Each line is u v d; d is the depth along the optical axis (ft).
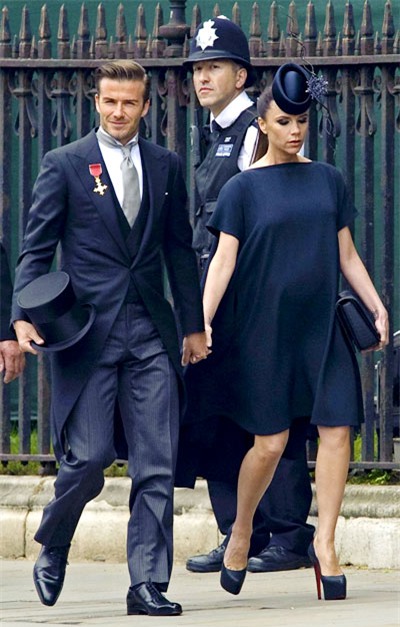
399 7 92.99
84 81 77.30
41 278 56.29
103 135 57.06
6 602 62.34
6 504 77.66
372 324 58.54
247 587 64.69
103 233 56.59
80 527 76.02
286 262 58.08
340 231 59.72
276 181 58.65
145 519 56.29
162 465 56.54
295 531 69.10
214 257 58.90
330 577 59.16
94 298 56.44
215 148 67.41
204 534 73.97
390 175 73.20
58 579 57.57
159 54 76.13
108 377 56.59
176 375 57.36
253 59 73.97
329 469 58.44
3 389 78.59
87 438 55.93
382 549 70.95
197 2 94.63
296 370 58.49
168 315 57.31
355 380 58.49
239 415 58.75
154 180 57.26
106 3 95.61
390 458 73.20
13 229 94.79
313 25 74.13
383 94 73.05
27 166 78.23
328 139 73.61
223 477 63.00
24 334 56.24
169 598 61.72
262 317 58.13
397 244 91.25
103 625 52.80
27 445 78.38
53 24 96.17
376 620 52.65
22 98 78.18
